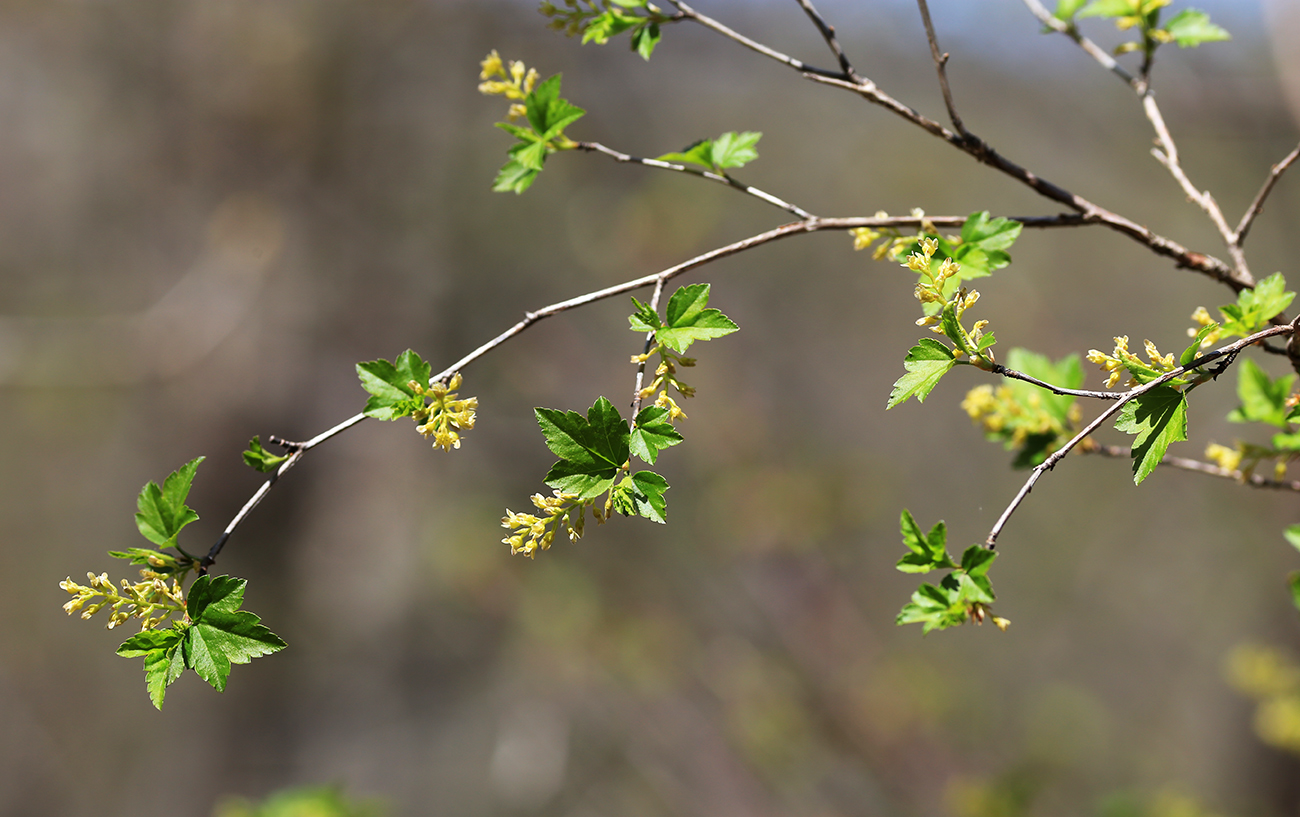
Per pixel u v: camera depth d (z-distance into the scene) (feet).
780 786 19.01
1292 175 20.10
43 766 23.11
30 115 23.58
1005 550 24.02
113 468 24.76
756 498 21.15
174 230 24.11
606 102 22.89
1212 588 21.57
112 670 24.23
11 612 24.58
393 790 21.68
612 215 22.26
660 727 20.21
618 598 21.25
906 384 4.01
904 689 19.98
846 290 24.66
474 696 22.62
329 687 22.97
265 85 23.27
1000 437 6.51
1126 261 23.27
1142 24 5.73
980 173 23.68
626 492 4.11
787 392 24.04
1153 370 3.92
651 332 4.38
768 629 20.85
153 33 23.13
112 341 22.72
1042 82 20.07
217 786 22.41
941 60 5.08
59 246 24.08
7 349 22.07
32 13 22.79
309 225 23.68
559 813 20.18
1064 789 19.80
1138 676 22.00
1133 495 23.27
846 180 24.29
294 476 23.40
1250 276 5.16
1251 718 19.80
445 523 22.06
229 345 23.36
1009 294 23.30
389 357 23.85
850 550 22.22
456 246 23.76
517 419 23.25
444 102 23.61
